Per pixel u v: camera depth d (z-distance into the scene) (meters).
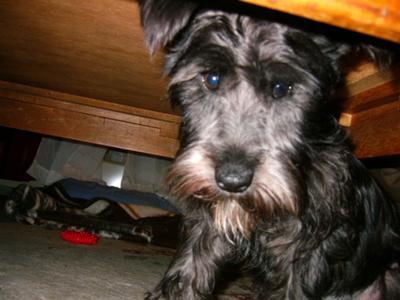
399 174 0.69
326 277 0.37
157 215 0.80
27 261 0.42
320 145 0.33
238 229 0.35
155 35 0.27
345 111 0.50
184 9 0.27
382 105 0.46
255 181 0.28
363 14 0.16
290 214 0.32
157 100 0.61
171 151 0.68
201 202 0.33
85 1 0.33
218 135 0.29
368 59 0.33
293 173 0.29
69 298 0.34
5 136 0.96
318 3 0.16
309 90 0.30
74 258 0.47
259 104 0.30
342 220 0.35
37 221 0.65
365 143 0.49
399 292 0.41
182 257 0.39
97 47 0.43
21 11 0.37
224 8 0.30
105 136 0.68
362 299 0.41
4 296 0.32
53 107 0.67
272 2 0.16
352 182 0.37
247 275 0.51
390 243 0.41
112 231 0.68
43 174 0.96
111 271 0.44
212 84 0.30
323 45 0.30
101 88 0.60
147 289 0.40
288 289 0.37
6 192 0.91
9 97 0.65
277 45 0.29
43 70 0.56
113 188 0.93
